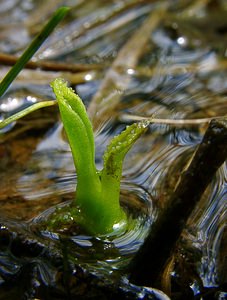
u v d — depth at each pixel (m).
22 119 0.35
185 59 0.43
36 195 0.29
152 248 0.23
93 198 0.25
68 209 0.26
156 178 0.30
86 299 0.23
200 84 0.39
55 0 0.50
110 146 0.24
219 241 0.26
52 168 0.31
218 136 0.21
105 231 0.26
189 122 0.34
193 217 0.27
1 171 0.31
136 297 0.23
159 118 0.35
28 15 0.49
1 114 0.36
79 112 0.24
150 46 0.44
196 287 0.24
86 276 0.24
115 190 0.25
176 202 0.22
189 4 0.49
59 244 0.25
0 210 0.28
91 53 0.44
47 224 0.26
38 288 0.24
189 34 0.46
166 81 0.40
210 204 0.28
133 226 0.26
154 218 0.27
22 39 0.46
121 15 0.48
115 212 0.26
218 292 0.24
